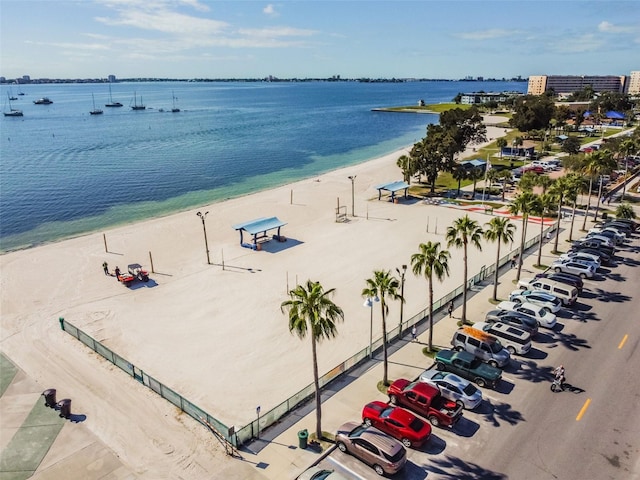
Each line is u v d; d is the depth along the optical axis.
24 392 31.81
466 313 41.91
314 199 86.06
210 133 187.12
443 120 117.50
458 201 82.06
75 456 25.86
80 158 131.88
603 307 42.56
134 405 30.41
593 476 23.86
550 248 58.28
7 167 119.00
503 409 29.17
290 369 34.84
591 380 31.95
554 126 168.62
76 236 69.19
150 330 40.94
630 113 189.62
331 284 49.44
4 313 44.31
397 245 61.09
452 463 24.73
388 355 35.47
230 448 26.14
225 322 42.16
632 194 83.06
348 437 25.31
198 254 59.50
